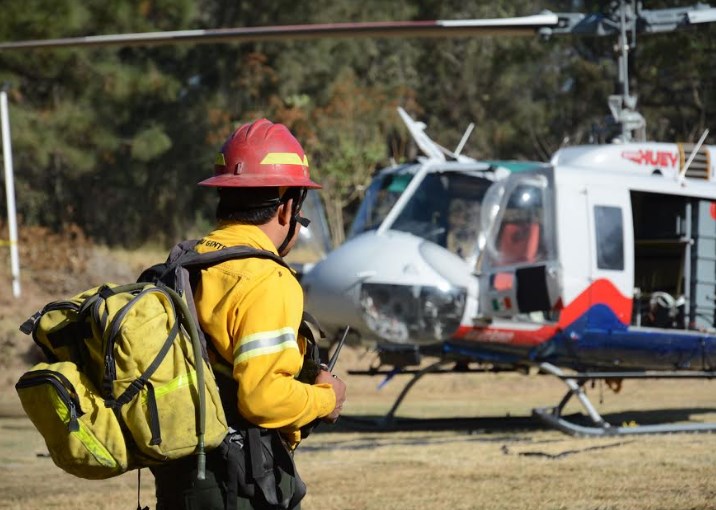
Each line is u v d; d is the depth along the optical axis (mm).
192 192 97062
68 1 76438
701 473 22406
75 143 81125
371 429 34000
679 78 98438
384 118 90938
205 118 94500
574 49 104750
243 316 8766
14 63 78562
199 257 9086
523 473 22969
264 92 96688
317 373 9617
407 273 30922
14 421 36062
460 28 33438
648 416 36719
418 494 20562
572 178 31703
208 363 8852
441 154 35438
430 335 31125
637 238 35250
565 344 31969
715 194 34344
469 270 31531
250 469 8906
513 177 31469
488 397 46406
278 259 9188
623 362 33125
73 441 8469
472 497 20109
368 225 34125
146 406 8453
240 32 34094
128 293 8844
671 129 105500
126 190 92750
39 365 8781
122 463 8562
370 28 33688
